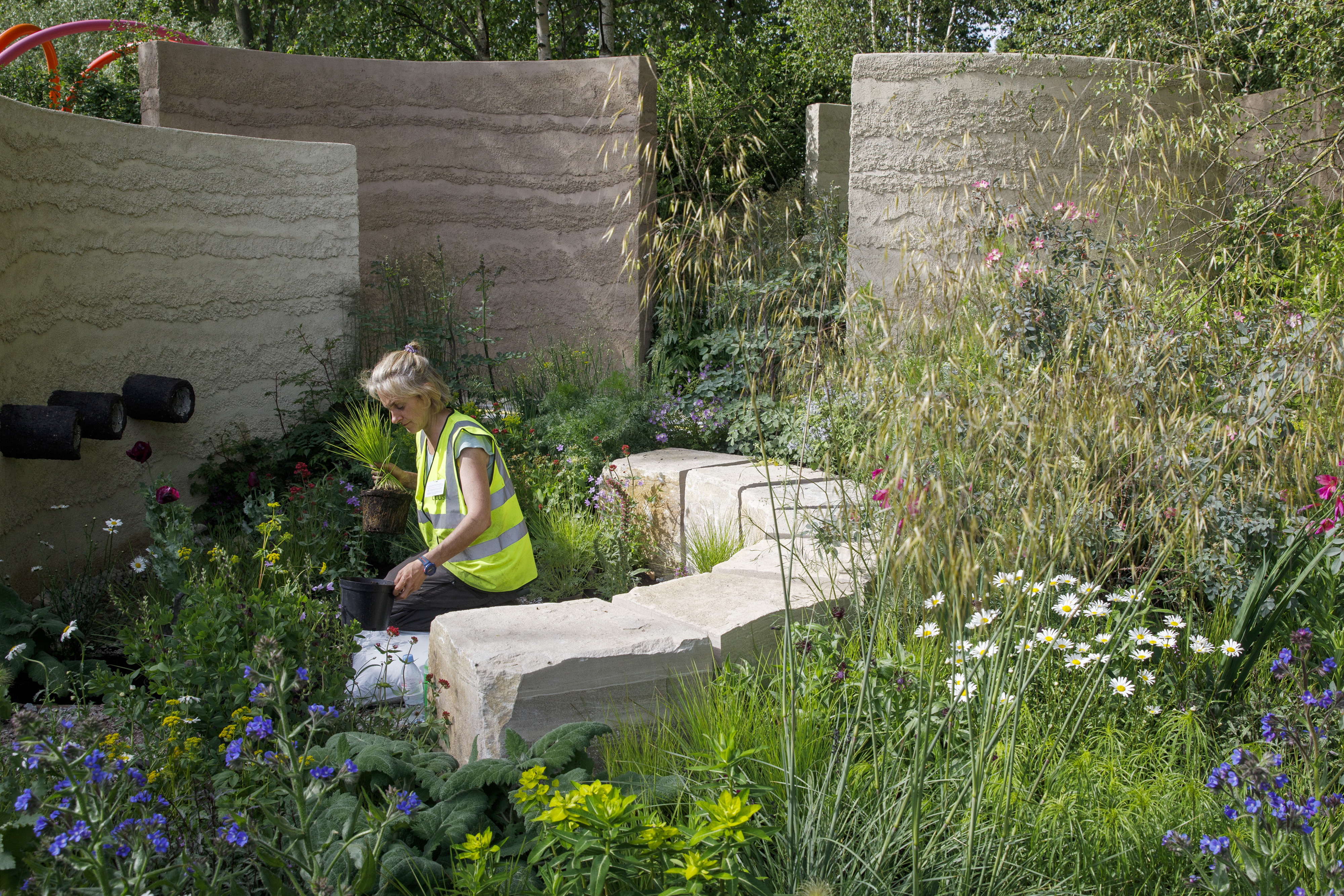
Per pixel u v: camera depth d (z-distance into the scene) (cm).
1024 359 249
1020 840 212
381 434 484
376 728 298
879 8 1387
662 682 286
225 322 618
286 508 491
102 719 303
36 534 462
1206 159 537
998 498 218
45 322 473
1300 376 265
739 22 1362
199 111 802
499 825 226
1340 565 298
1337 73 582
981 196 335
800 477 292
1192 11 543
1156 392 260
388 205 846
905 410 208
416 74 838
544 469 551
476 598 386
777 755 243
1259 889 184
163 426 567
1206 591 311
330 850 196
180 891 177
